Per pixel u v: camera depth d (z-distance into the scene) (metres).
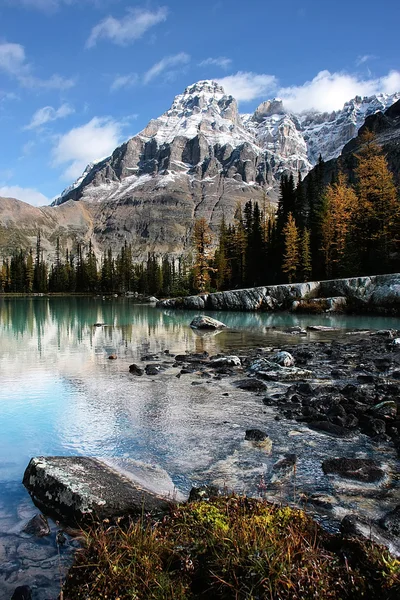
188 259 130.62
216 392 13.39
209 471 7.52
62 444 8.99
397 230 65.56
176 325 38.28
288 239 75.31
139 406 11.85
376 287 50.25
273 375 15.23
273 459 8.09
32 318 46.22
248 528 4.10
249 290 58.62
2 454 8.42
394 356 20.16
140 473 7.28
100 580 3.62
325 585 3.42
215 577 3.53
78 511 5.66
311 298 54.78
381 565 3.68
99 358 20.08
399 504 6.29
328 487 6.85
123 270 155.25
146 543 4.05
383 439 9.16
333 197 78.88
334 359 19.38
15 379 15.51
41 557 4.98
